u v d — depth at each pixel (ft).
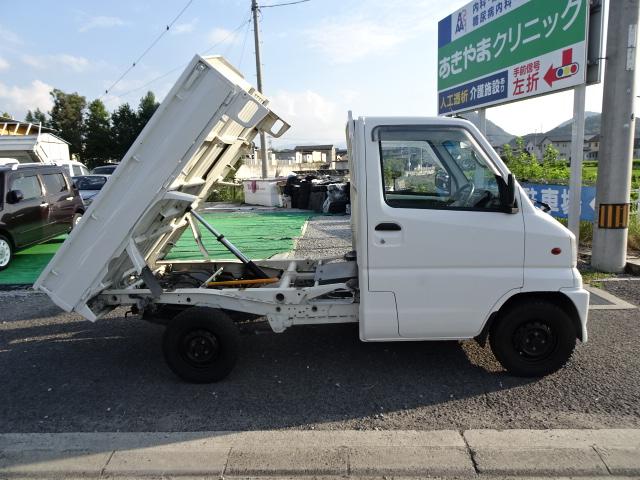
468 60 34.76
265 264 17.65
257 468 9.64
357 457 9.86
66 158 78.69
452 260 12.29
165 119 11.82
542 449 9.91
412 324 12.50
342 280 13.99
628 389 12.48
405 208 12.31
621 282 22.63
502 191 12.05
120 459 10.00
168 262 17.74
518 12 28.45
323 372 14.05
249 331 15.93
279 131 15.62
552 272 12.38
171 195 12.22
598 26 23.44
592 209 28.43
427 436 10.53
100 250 12.57
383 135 12.44
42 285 12.85
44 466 9.86
